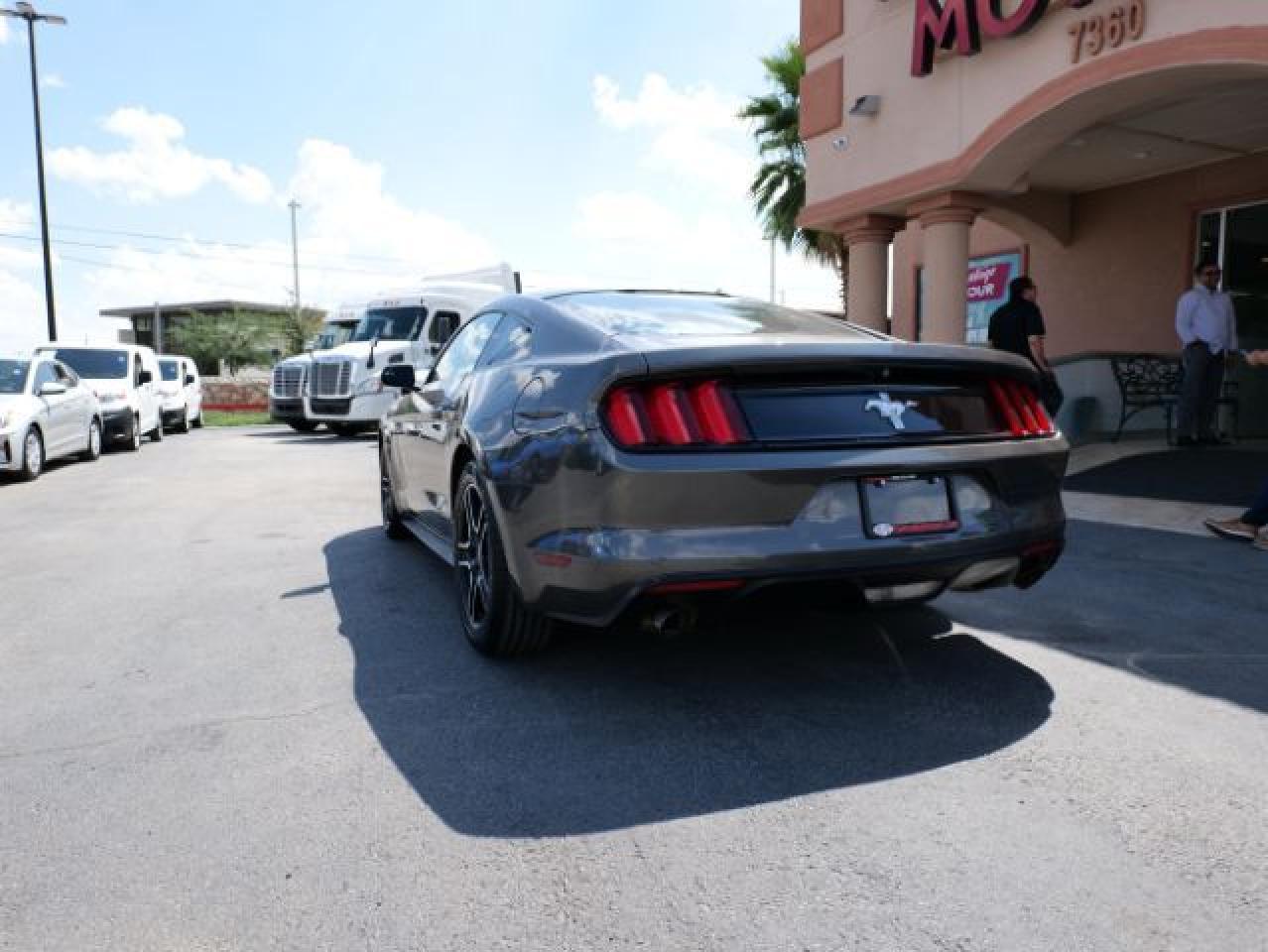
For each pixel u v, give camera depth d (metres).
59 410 11.49
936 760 2.65
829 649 3.64
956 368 3.16
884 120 9.95
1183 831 2.23
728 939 1.86
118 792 2.53
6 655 3.77
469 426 3.68
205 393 34.47
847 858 2.14
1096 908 1.93
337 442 15.90
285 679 3.42
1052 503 3.30
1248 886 2.01
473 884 2.07
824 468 2.86
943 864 2.11
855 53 10.32
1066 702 3.05
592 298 4.00
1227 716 2.92
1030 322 8.05
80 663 3.65
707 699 3.14
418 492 5.02
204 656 3.71
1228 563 4.98
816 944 1.83
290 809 2.43
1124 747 2.71
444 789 2.52
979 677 3.30
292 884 2.08
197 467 11.61
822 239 22.12
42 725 3.02
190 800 2.48
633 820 2.34
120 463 12.45
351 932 1.91
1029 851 2.16
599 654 3.64
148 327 63.88
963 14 8.49
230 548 5.98
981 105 8.66
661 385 2.88
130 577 5.19
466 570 3.83
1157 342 11.34
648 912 1.95
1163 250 11.23
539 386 3.27
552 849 2.21
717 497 2.81
